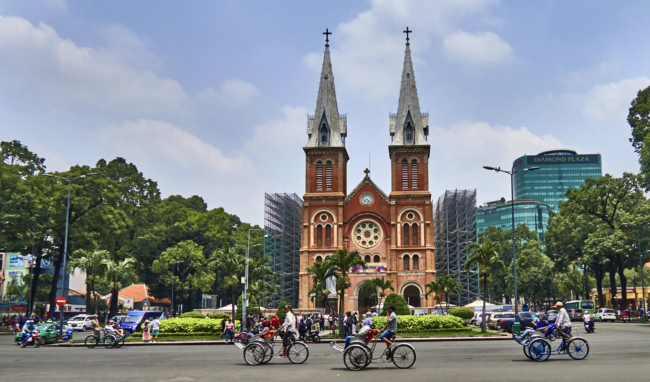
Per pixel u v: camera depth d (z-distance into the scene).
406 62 96.56
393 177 91.44
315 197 91.19
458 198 109.94
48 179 87.06
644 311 82.94
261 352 25.70
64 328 50.22
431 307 83.81
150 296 127.25
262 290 80.56
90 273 74.19
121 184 119.94
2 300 96.00
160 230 126.12
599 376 19.69
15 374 22.73
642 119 84.88
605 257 87.12
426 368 23.16
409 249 88.75
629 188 89.88
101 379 20.70
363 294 89.62
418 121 93.56
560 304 26.84
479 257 53.06
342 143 96.00
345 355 22.88
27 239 72.44
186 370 23.48
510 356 28.41
